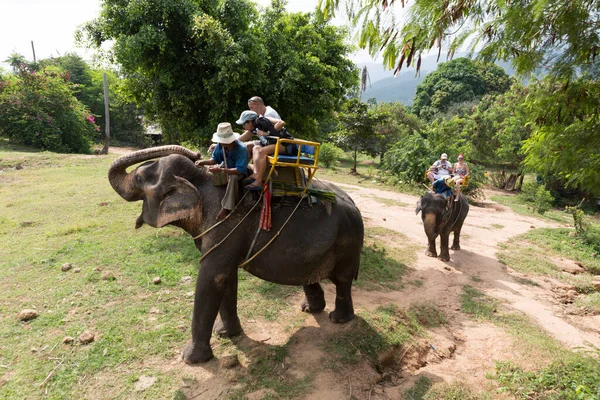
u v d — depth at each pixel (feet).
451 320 20.12
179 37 26.37
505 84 156.35
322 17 11.56
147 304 17.61
